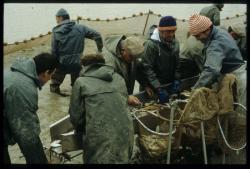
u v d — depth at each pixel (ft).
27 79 11.56
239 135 14.87
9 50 31.19
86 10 40.09
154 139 13.79
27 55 31.42
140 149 14.11
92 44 33.71
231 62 14.98
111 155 11.94
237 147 14.90
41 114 21.66
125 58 14.20
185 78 17.58
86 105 12.17
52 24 38.83
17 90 11.34
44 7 38.09
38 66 11.84
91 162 12.14
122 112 12.30
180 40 35.86
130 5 41.22
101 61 12.75
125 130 12.25
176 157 15.01
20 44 31.76
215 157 15.75
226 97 13.69
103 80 12.42
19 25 37.29
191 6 41.70
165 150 13.58
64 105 23.09
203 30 14.70
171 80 16.90
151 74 15.90
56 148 13.07
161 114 14.28
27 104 11.42
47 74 12.11
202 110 13.20
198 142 14.47
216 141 14.56
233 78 14.05
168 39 15.93
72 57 23.11
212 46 14.75
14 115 11.40
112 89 12.36
